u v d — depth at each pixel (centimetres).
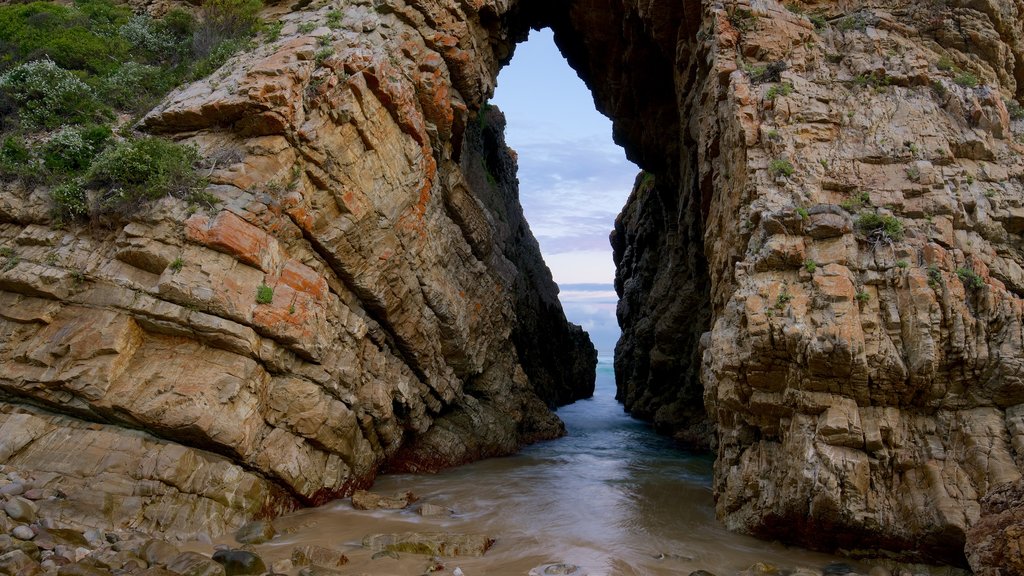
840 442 1025
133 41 1698
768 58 1445
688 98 1809
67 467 974
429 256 1625
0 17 1766
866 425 1032
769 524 1098
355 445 1338
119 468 980
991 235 1199
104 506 923
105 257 1108
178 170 1139
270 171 1209
